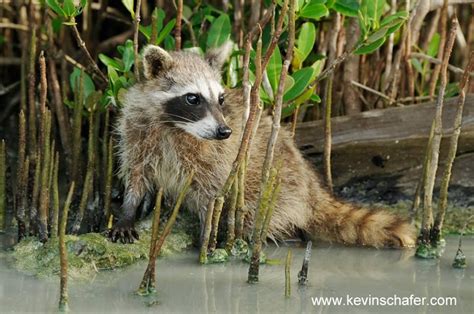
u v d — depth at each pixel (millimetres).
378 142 7188
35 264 5742
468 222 6961
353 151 7266
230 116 6352
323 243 6676
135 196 6359
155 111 6234
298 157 6691
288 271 5355
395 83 7492
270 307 5180
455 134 6156
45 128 5938
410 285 5641
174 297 5297
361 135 7227
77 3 6676
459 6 8672
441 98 6090
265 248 6488
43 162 5988
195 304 5188
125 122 6352
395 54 7688
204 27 7684
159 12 6988
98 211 6617
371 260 6215
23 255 5863
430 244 6340
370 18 6250
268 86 6309
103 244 5863
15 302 5105
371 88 7652
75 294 5281
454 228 6895
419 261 6199
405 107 7160
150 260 5262
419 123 7109
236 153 6309
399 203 7301
